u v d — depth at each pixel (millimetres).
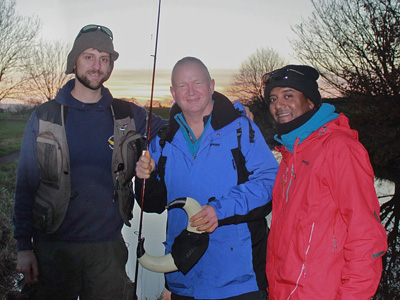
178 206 2014
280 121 1790
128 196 2533
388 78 9445
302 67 1783
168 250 2184
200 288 2070
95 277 2514
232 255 2039
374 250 1447
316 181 1586
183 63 2072
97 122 2441
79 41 2375
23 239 2479
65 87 2475
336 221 1562
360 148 1528
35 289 2527
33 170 2420
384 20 9750
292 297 1615
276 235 1737
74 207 2420
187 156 2107
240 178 2072
